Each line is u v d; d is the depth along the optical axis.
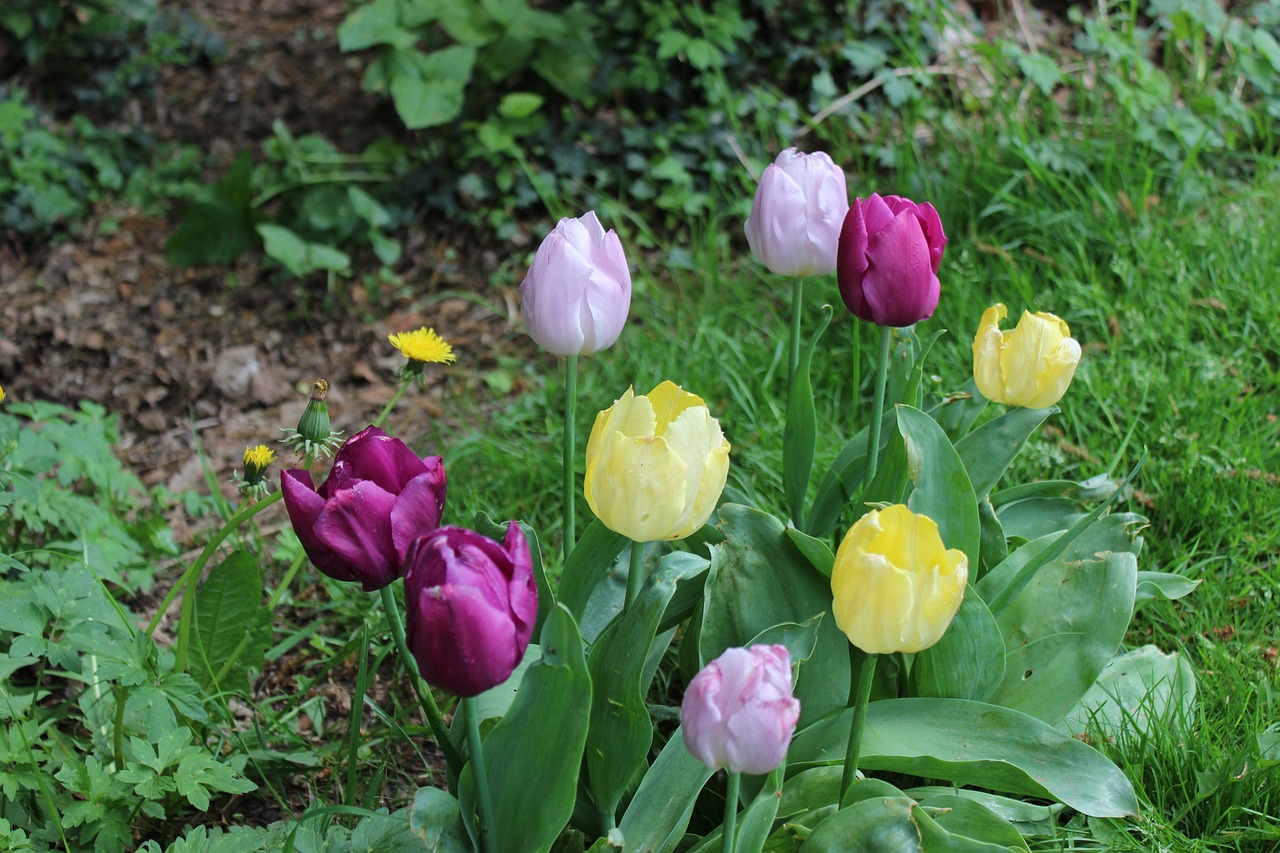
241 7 5.84
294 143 4.62
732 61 4.56
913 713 1.83
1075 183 3.91
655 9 4.52
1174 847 1.88
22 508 2.50
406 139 4.74
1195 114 4.18
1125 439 2.81
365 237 4.30
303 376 3.81
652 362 3.48
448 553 1.29
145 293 4.18
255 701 2.50
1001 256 3.58
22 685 2.46
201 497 3.24
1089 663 1.90
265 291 4.17
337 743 2.37
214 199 4.30
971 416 2.10
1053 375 1.89
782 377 3.35
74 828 1.97
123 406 3.70
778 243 1.96
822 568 1.88
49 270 4.30
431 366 3.77
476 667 1.30
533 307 1.75
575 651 1.45
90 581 2.11
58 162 4.64
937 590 1.40
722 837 1.49
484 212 4.34
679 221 4.29
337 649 2.63
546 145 4.44
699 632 1.90
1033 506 2.29
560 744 1.48
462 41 4.42
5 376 3.81
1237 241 3.59
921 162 4.08
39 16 4.96
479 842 1.56
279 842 1.83
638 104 4.61
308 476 1.52
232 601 2.20
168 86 5.24
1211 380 3.04
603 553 1.75
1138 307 3.34
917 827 1.53
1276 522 2.67
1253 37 4.34
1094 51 4.46
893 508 1.42
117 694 2.02
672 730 2.14
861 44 4.50
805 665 1.88
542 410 3.44
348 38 4.29
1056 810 1.85
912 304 1.81
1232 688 2.20
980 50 4.22
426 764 2.21
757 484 2.95
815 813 1.68
